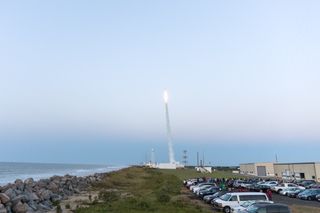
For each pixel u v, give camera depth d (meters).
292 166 117.44
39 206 34.22
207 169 151.00
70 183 61.62
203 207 36.34
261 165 132.88
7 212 28.12
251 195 33.50
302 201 47.16
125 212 26.94
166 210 28.17
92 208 29.61
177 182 74.94
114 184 73.19
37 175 141.12
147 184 69.62
